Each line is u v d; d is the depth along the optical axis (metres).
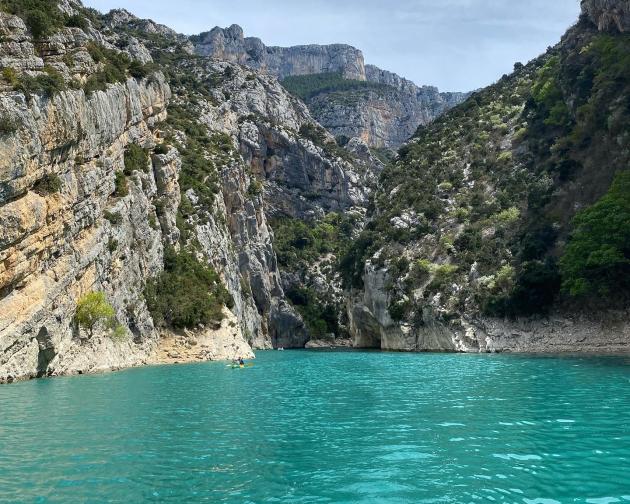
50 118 38.16
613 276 54.84
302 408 23.45
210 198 85.06
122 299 50.69
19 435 18.06
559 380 30.67
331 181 148.88
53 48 43.69
